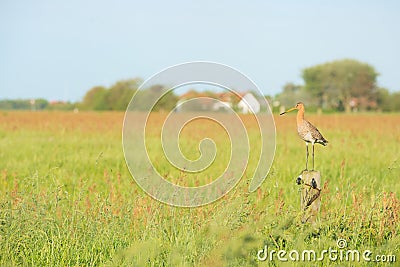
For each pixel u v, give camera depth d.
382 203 35.50
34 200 33.72
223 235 30.50
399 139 89.44
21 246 31.78
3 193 42.25
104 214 33.62
